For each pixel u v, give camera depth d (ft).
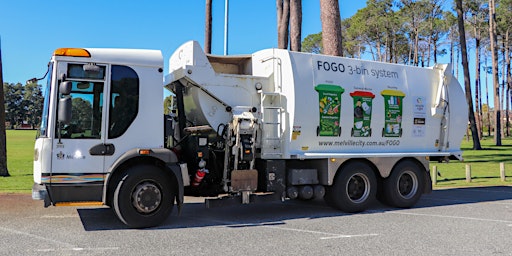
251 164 27.14
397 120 32.32
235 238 21.83
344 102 30.01
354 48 189.16
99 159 22.95
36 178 23.13
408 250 19.53
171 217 27.89
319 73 29.25
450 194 41.29
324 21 47.06
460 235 22.67
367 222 26.50
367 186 30.73
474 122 120.16
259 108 28.40
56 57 22.59
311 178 29.19
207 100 27.53
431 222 26.45
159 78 24.57
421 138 33.65
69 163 22.45
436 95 34.65
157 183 23.88
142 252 18.93
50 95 22.58
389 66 32.60
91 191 22.86
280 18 68.69
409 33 180.24
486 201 36.32
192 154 26.61
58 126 22.43
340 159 29.53
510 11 172.86
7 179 48.24
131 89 23.90
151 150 23.57
